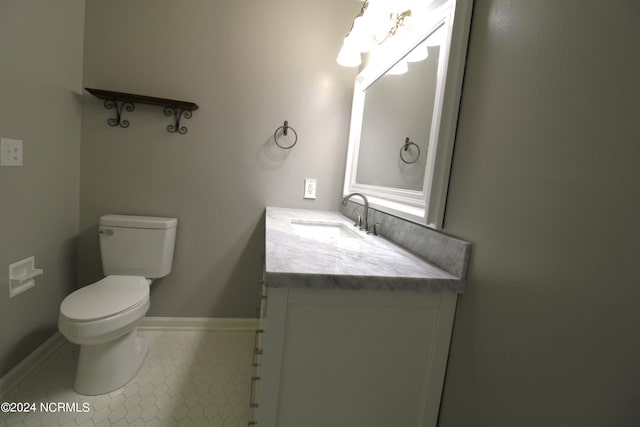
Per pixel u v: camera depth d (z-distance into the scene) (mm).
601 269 469
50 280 1542
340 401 817
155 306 1891
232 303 1962
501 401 662
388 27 1372
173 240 1785
